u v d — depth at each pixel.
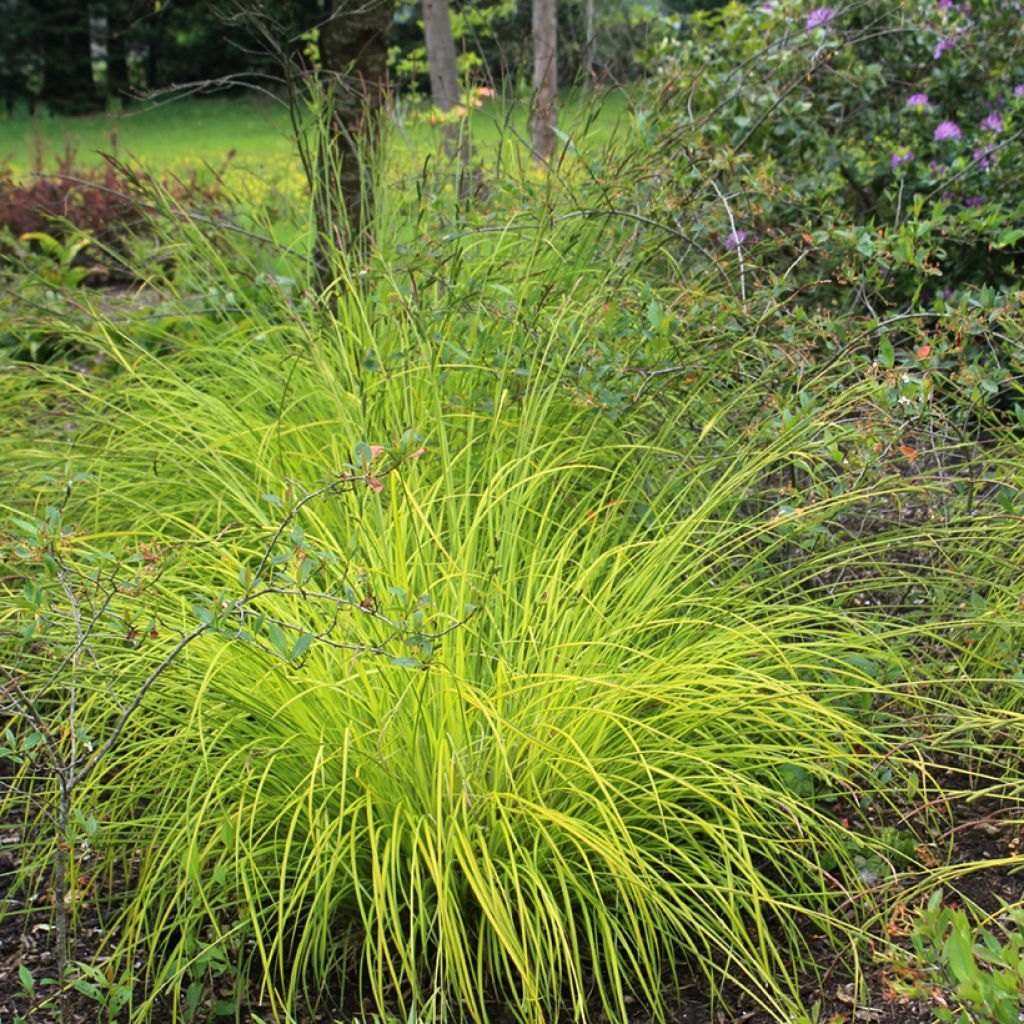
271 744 3.06
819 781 3.51
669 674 3.07
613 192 4.67
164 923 2.98
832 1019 2.60
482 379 4.31
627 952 2.86
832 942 2.80
